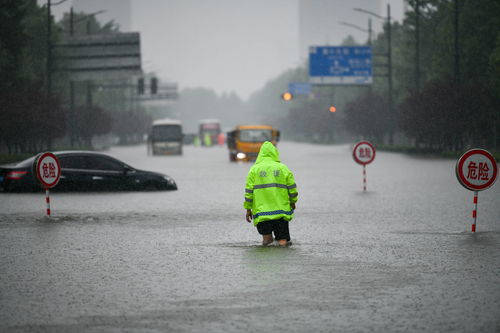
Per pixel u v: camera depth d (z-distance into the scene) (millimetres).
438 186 50500
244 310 15078
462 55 118500
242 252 22625
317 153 129375
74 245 24391
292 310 15047
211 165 87875
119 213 34500
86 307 15430
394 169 72562
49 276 18922
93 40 118438
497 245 23844
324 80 130750
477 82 103938
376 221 30859
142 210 35844
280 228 23797
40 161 31906
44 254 22531
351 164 84875
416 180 56625
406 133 122312
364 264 20344
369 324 13930
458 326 13773
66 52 119000
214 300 15992
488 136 108312
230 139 103938
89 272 19453
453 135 108062
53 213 34531
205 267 20031
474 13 119188
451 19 123188
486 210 34938
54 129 106312
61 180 46344
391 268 19703
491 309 15086
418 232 27250
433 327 13703
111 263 20844
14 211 35438
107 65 118375
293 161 94312
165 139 132750
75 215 33688
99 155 47500
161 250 23188
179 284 17750
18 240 25625
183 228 28875
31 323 14148
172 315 14711
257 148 99938
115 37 118000
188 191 47656
